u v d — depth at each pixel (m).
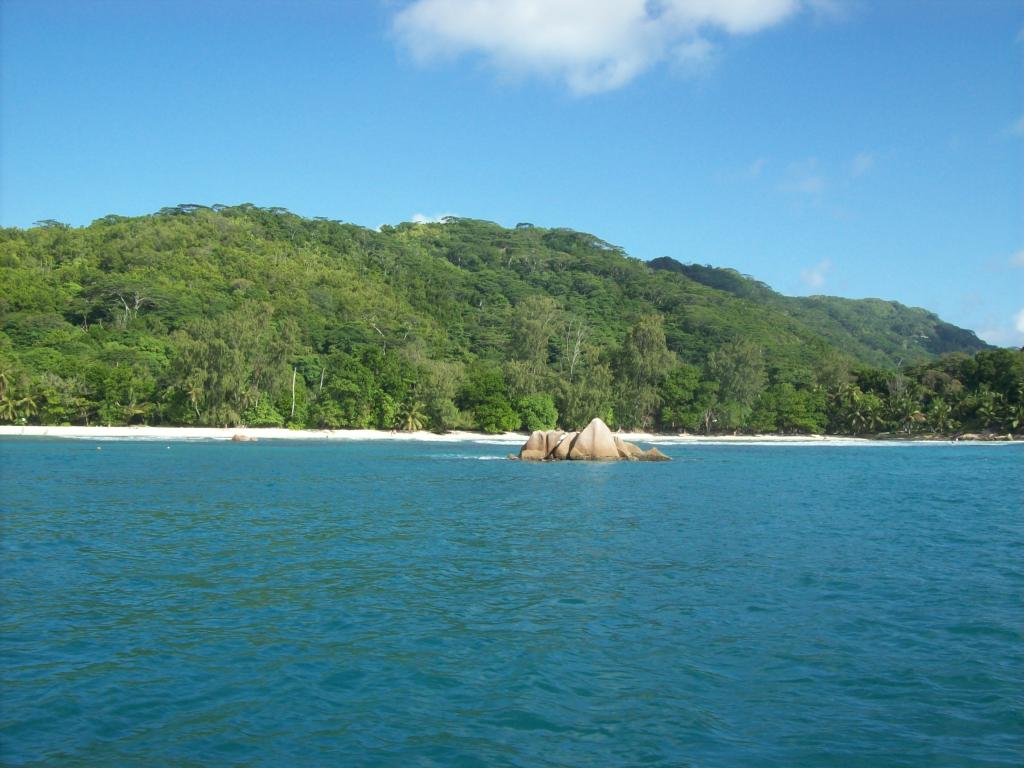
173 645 13.72
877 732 10.18
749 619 15.59
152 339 132.12
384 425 124.75
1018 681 12.07
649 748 9.70
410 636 14.33
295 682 11.97
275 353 118.19
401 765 9.22
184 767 9.13
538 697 11.38
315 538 25.42
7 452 73.25
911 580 19.38
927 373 159.38
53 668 12.48
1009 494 43.84
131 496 37.50
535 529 27.98
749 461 78.94
